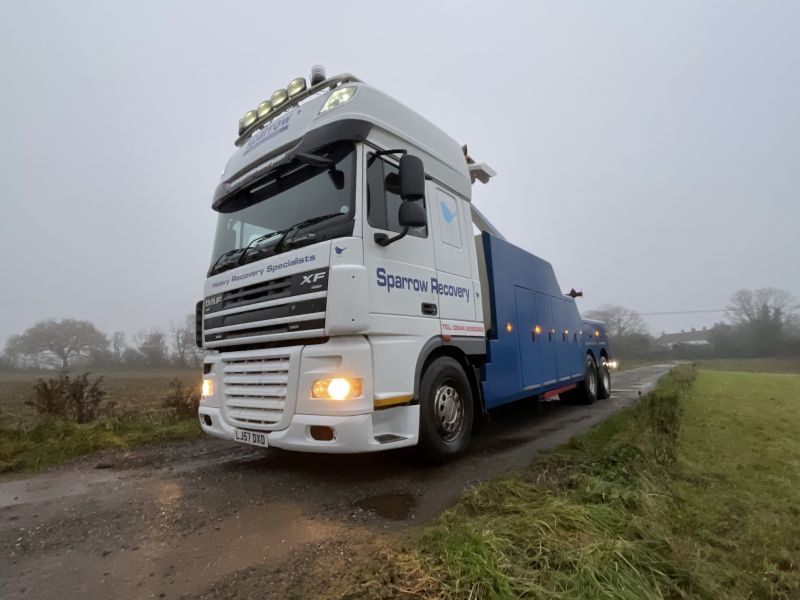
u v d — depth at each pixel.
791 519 3.35
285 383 3.90
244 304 4.36
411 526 3.11
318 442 3.63
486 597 2.16
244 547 2.85
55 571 2.62
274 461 4.97
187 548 2.87
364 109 4.27
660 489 3.60
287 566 2.59
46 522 3.37
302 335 3.78
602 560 2.43
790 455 5.16
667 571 2.50
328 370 3.66
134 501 3.79
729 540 2.97
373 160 4.21
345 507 3.51
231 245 4.97
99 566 2.67
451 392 4.78
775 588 2.49
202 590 2.37
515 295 6.50
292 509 3.49
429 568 2.38
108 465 5.15
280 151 4.62
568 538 2.67
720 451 5.27
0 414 8.46
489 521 2.89
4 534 3.16
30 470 5.04
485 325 5.84
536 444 5.81
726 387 15.34
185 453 5.73
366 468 4.57
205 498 3.81
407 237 4.40
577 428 7.04
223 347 4.79
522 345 6.54
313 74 5.13
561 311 8.48
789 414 8.51
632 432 4.88
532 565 2.43
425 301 4.49
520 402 7.91
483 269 5.94
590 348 10.41
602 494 3.32
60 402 8.44
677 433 5.56
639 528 2.84
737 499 3.66
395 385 3.93
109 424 7.20
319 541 2.89
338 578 2.41
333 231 3.89
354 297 3.66
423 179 4.12
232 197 5.13
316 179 4.28
